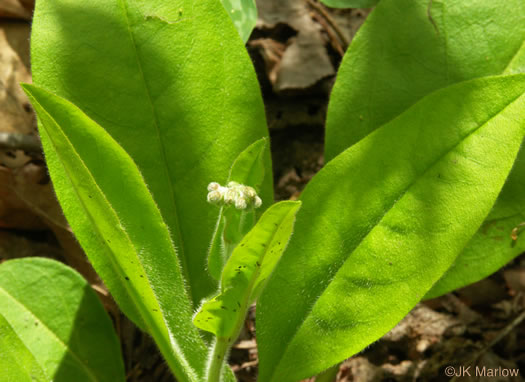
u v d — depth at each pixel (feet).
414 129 1.33
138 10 1.41
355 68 1.48
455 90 1.32
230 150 1.42
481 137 1.30
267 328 1.37
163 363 1.60
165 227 1.32
